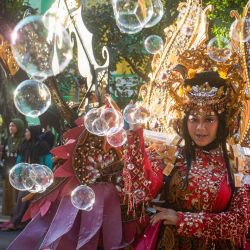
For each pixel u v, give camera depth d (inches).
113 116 106.5
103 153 110.9
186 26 127.0
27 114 115.3
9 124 319.3
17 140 320.5
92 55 129.0
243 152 116.7
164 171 109.3
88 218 107.3
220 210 107.5
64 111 120.3
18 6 296.5
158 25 291.7
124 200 108.6
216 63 111.2
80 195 105.8
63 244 106.4
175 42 127.3
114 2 135.7
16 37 110.0
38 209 112.8
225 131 109.7
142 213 107.3
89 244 106.0
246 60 118.2
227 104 109.5
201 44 123.0
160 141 113.3
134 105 108.8
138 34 300.8
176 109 112.0
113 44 305.1
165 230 107.7
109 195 109.7
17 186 120.7
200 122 108.5
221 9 289.9
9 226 294.8
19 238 110.0
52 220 110.0
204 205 107.3
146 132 117.3
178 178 109.0
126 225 110.0
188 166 108.7
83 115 120.6
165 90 119.6
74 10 135.2
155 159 110.2
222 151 110.0
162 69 126.8
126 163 104.0
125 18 135.6
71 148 110.3
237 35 122.0
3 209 331.3
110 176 111.2
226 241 108.1
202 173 108.4
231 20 287.1
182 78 111.6
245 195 106.7
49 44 111.9
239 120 115.9
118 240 106.4
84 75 133.3
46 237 104.8
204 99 108.0
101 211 107.5
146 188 104.8
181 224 103.7
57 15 129.0
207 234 104.0
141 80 305.0
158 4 141.5
